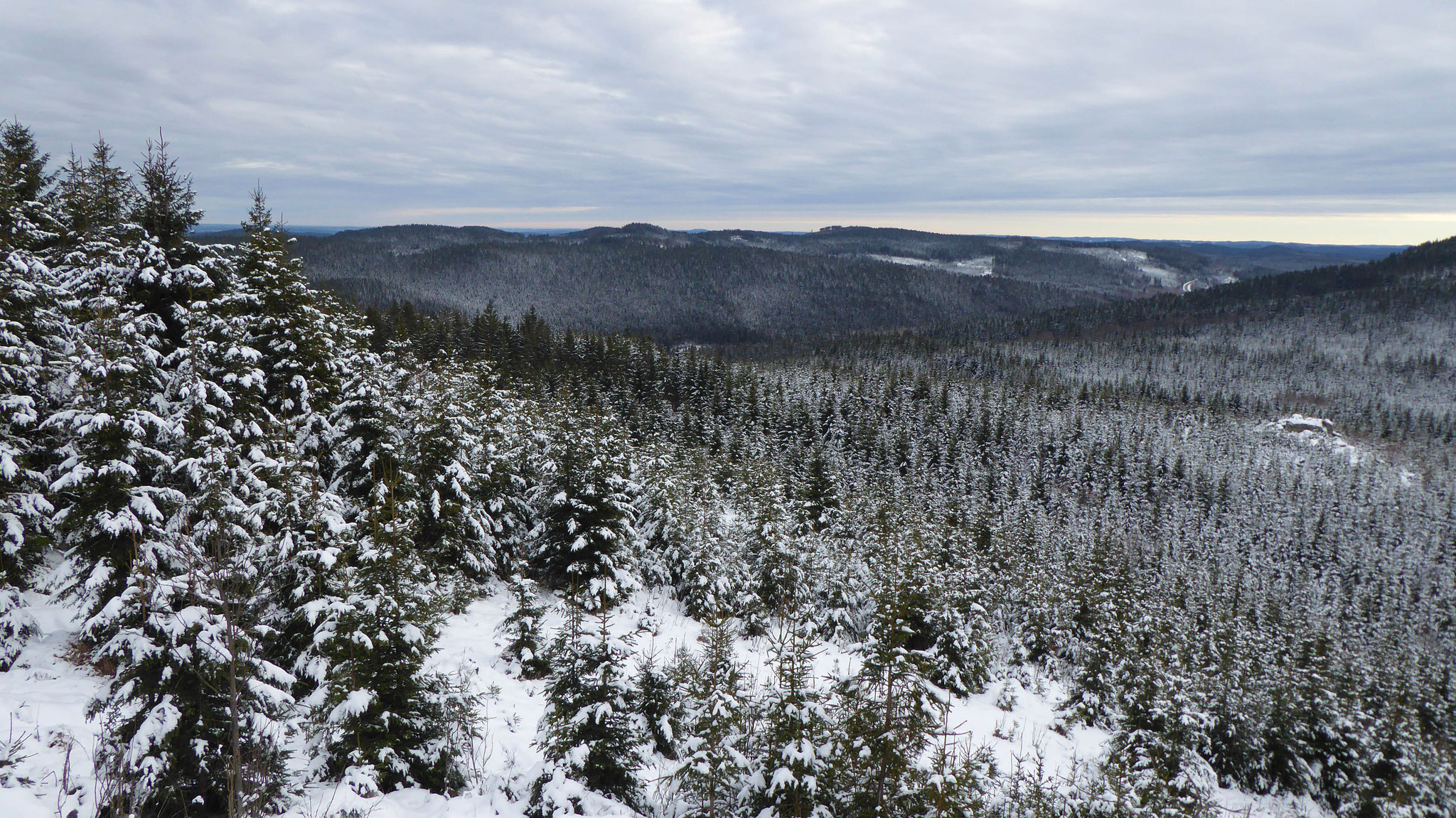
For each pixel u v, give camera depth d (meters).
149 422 12.50
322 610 11.17
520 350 93.88
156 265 20.77
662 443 47.00
